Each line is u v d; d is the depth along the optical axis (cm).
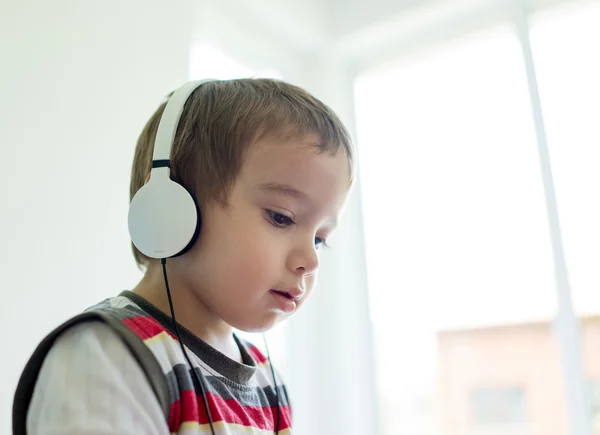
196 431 58
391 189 195
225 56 178
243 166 67
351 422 179
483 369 171
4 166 105
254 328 68
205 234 66
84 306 113
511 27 181
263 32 185
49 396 52
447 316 178
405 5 184
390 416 182
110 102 126
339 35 194
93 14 126
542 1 174
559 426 158
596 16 171
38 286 106
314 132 71
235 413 66
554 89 172
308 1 189
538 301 165
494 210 176
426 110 194
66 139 116
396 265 189
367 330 189
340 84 204
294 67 198
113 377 53
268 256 66
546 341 163
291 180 67
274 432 76
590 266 159
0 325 100
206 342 68
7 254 103
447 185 185
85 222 116
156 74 138
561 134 168
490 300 173
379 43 196
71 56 120
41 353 57
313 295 185
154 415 54
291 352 178
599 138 164
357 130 204
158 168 66
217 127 70
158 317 65
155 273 70
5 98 107
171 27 144
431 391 177
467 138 184
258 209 67
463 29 185
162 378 57
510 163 175
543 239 166
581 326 159
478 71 187
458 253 179
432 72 195
